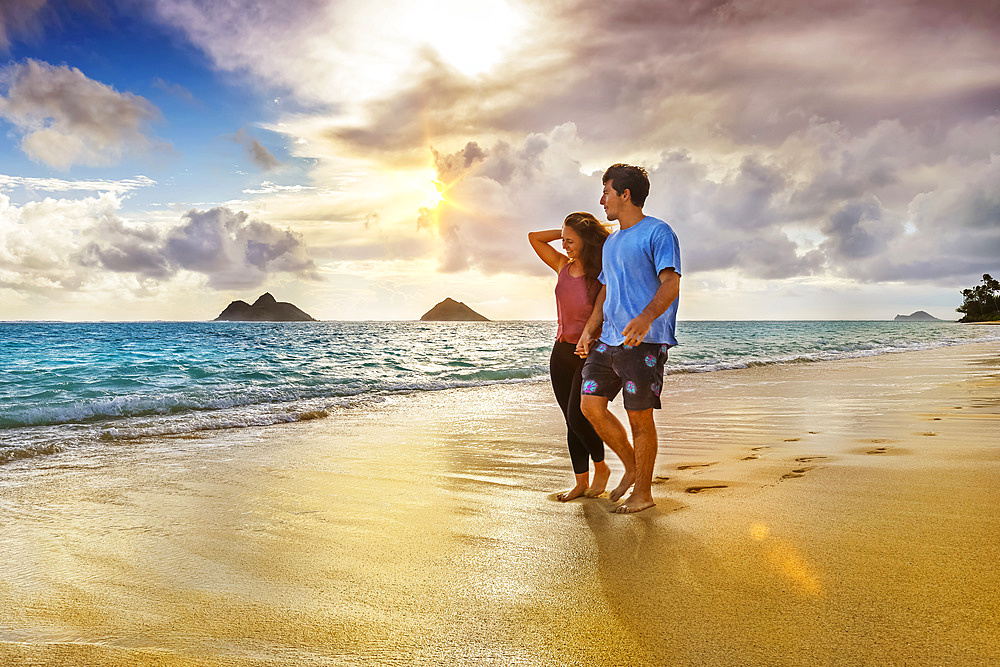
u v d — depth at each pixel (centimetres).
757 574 193
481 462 423
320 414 694
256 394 934
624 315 290
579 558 217
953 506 267
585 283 325
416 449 476
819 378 1088
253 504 312
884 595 173
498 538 246
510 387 1056
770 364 1519
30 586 204
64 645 159
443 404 810
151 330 6500
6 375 1382
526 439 524
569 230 324
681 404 740
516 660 146
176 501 321
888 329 7506
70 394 1025
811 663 138
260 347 2812
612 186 296
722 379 1109
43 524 280
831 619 159
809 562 202
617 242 293
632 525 255
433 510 294
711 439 490
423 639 158
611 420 306
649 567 204
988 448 407
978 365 1330
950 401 697
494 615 171
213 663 147
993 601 167
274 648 155
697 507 279
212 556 232
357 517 284
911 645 145
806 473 347
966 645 144
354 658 149
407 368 1578
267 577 208
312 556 229
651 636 155
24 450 477
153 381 1246
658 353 288
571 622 165
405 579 203
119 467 417
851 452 409
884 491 296
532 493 331
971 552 207
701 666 139
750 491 308
